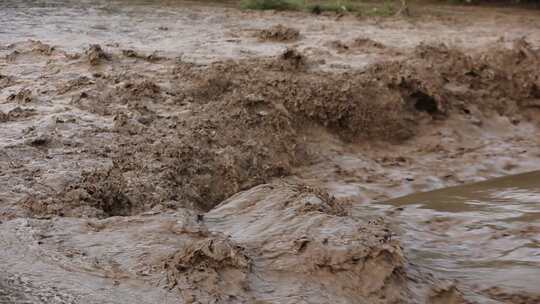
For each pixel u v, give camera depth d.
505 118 11.22
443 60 12.38
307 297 4.69
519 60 12.28
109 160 7.53
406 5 20.55
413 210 7.62
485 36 15.94
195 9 19.22
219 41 13.76
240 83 10.22
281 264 5.03
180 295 4.59
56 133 8.11
